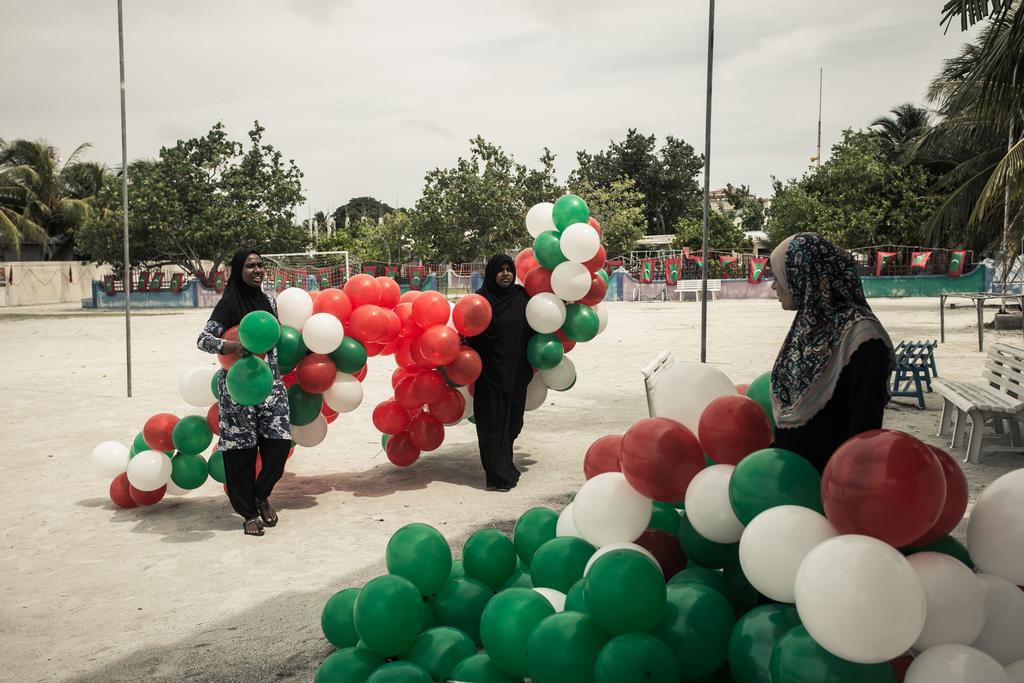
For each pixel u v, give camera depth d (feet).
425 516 19.27
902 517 7.61
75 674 11.83
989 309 83.76
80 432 30.09
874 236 121.90
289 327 19.11
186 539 17.93
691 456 10.21
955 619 7.78
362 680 10.14
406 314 21.12
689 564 10.99
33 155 151.02
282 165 133.80
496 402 21.29
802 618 7.67
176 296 130.62
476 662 10.22
